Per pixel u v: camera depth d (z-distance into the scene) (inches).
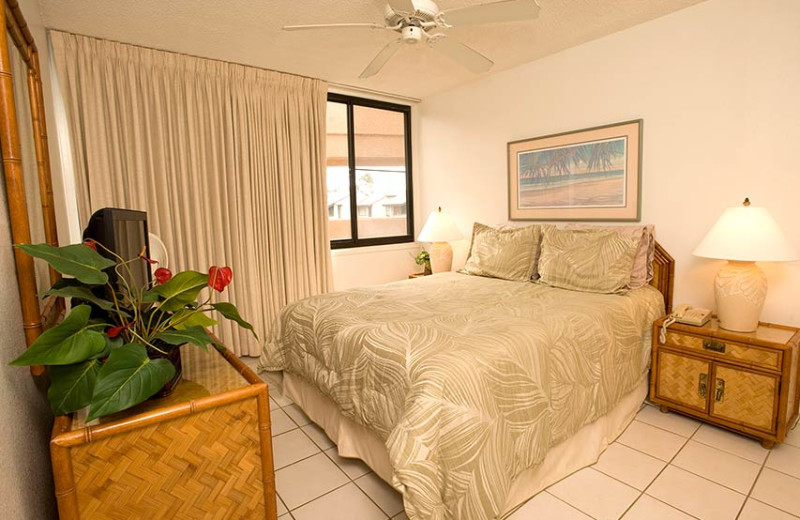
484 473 57.7
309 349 90.5
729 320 90.0
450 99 169.0
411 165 185.9
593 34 118.3
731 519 65.3
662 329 97.0
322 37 113.2
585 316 84.7
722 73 99.7
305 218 151.7
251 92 137.2
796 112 90.3
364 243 175.2
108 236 52.9
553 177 135.7
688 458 81.5
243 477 50.5
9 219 43.1
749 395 84.8
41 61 92.5
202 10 97.6
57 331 39.4
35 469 44.3
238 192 136.7
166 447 45.6
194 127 127.6
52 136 93.6
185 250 129.3
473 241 143.8
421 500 53.8
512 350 68.0
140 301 49.1
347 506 71.4
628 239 104.4
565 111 131.3
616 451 84.4
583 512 67.4
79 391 42.0
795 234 92.0
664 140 110.5
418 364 63.6
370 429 73.0
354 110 173.0
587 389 78.2
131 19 101.5
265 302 143.7
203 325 56.6
